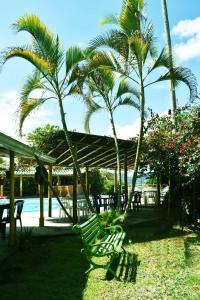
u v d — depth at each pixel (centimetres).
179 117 1354
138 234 1141
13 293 621
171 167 1324
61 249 952
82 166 2114
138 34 1167
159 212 1698
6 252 902
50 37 1168
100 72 1391
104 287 637
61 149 1472
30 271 750
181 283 635
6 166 2788
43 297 602
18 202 1153
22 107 1203
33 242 1047
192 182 1240
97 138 1366
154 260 799
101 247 709
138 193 1922
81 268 766
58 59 1193
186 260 789
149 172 1410
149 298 574
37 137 1251
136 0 1179
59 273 733
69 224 1421
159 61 1218
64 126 1226
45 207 2720
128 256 840
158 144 1338
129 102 1495
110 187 3281
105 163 2094
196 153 1138
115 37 1182
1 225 1066
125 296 588
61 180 3662
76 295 607
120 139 1461
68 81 1217
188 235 1100
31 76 1195
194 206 1281
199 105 1261
